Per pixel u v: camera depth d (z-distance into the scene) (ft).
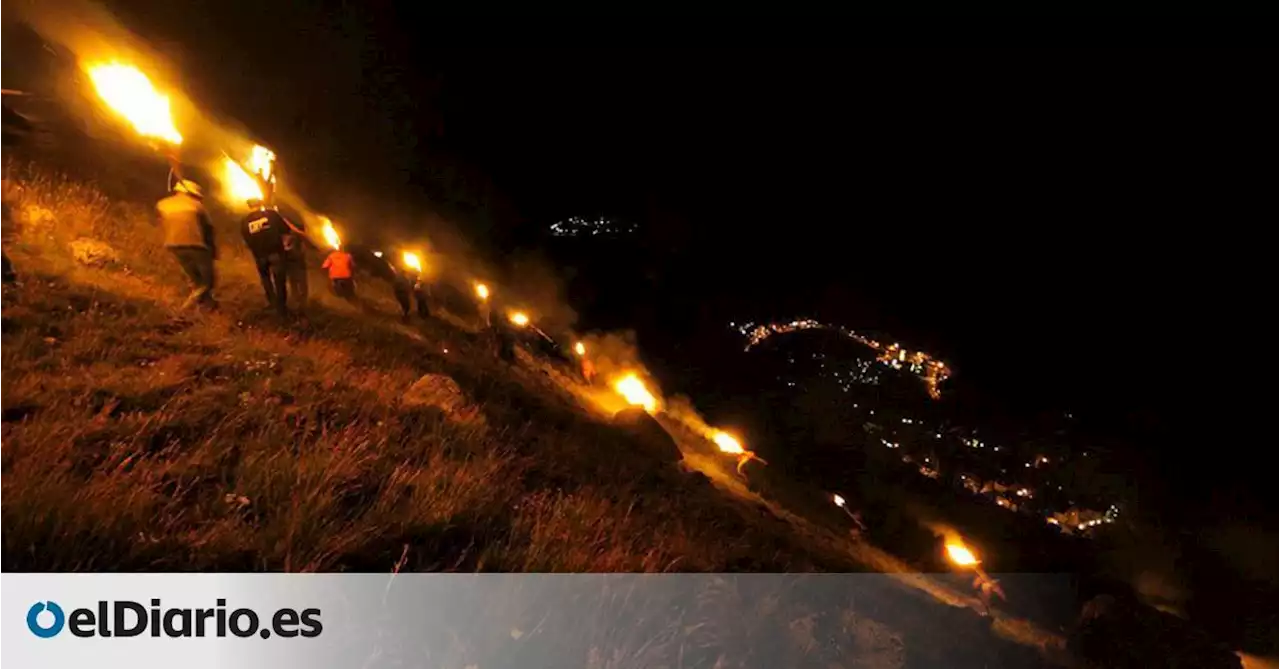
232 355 24.88
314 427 21.34
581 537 19.94
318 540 16.30
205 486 17.26
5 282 24.73
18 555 13.76
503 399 31.27
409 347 33.04
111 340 23.89
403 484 19.45
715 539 23.30
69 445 17.11
